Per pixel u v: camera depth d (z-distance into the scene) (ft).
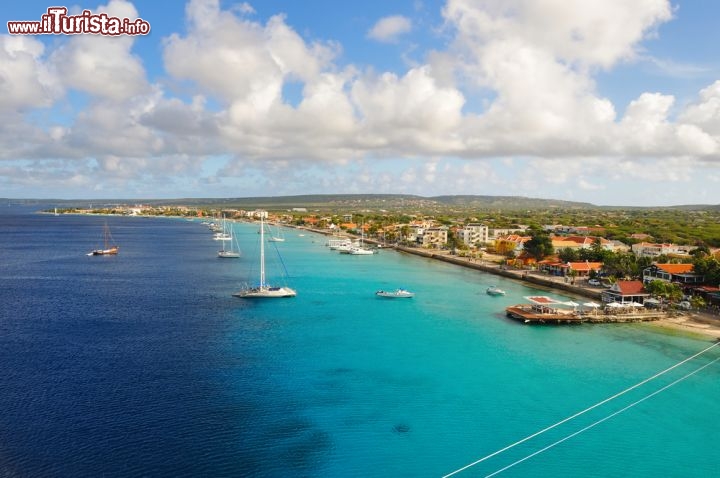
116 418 194.39
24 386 223.51
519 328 344.49
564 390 234.79
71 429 184.55
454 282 550.36
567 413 211.61
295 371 250.78
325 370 253.44
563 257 606.96
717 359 279.90
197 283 516.32
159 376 239.30
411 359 273.75
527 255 641.81
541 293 482.28
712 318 368.07
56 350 275.80
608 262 530.27
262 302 419.95
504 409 213.66
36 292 456.04
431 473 167.12
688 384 244.01
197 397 215.92
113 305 399.03
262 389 226.99
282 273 602.85
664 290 402.93
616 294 410.93
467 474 167.32
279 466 166.40
